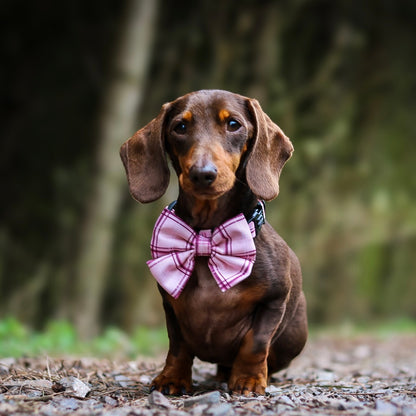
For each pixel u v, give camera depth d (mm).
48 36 13102
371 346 9141
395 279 14719
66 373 4457
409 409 3121
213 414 2990
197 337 3719
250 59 12898
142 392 3775
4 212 13094
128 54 10633
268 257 3664
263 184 3686
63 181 12609
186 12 12719
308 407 3186
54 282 12328
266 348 3605
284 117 13180
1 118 13242
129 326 12281
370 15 13906
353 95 14008
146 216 12453
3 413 2967
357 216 14031
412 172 14555
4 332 7066
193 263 3648
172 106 3775
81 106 13117
